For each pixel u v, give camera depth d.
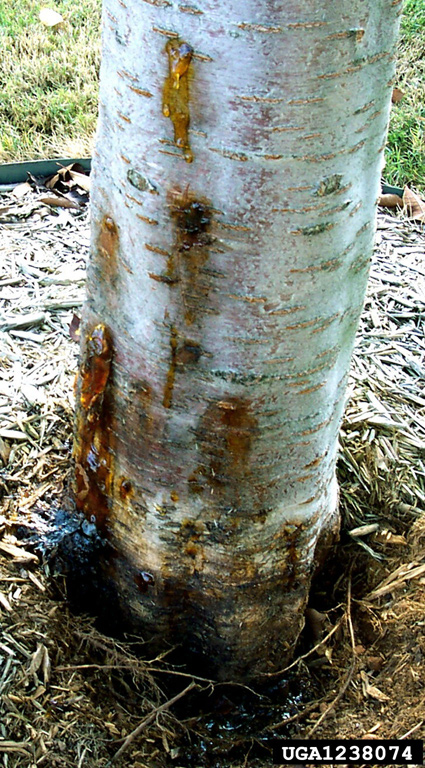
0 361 0.89
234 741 0.70
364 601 0.78
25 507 0.77
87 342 0.64
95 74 1.47
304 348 0.59
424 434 0.89
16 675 0.66
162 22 0.49
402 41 1.62
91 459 0.68
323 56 0.49
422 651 0.73
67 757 0.63
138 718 0.68
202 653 0.73
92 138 1.30
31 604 0.71
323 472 0.67
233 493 0.64
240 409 0.60
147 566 0.69
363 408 0.90
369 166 0.56
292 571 0.70
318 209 0.54
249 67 0.49
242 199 0.53
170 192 0.54
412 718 0.69
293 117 0.50
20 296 0.98
